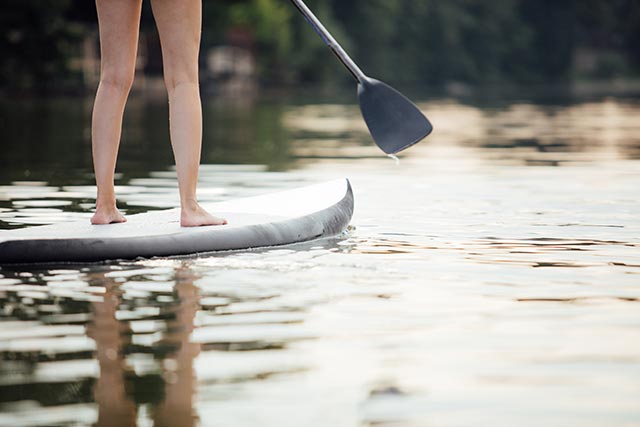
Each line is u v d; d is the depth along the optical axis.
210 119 25.28
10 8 38.41
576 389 3.39
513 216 7.80
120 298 4.77
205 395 3.35
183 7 6.44
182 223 6.33
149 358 3.75
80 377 3.53
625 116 26.80
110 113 6.54
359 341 3.97
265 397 3.33
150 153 14.43
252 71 61.09
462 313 4.45
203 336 4.05
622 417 3.14
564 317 4.37
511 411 3.20
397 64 80.94
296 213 6.77
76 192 9.35
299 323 4.27
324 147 16.02
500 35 92.19
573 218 7.66
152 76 52.34
